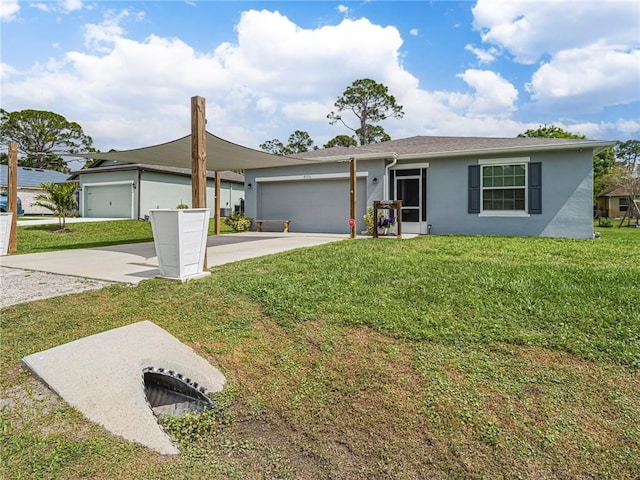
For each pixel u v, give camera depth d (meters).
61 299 4.53
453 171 12.58
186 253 5.32
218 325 3.77
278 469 2.09
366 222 12.84
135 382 2.70
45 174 32.47
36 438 2.18
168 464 2.10
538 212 11.45
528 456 2.08
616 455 2.06
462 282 4.73
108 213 23.31
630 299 3.83
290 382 2.88
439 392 2.63
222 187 27.84
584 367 2.83
